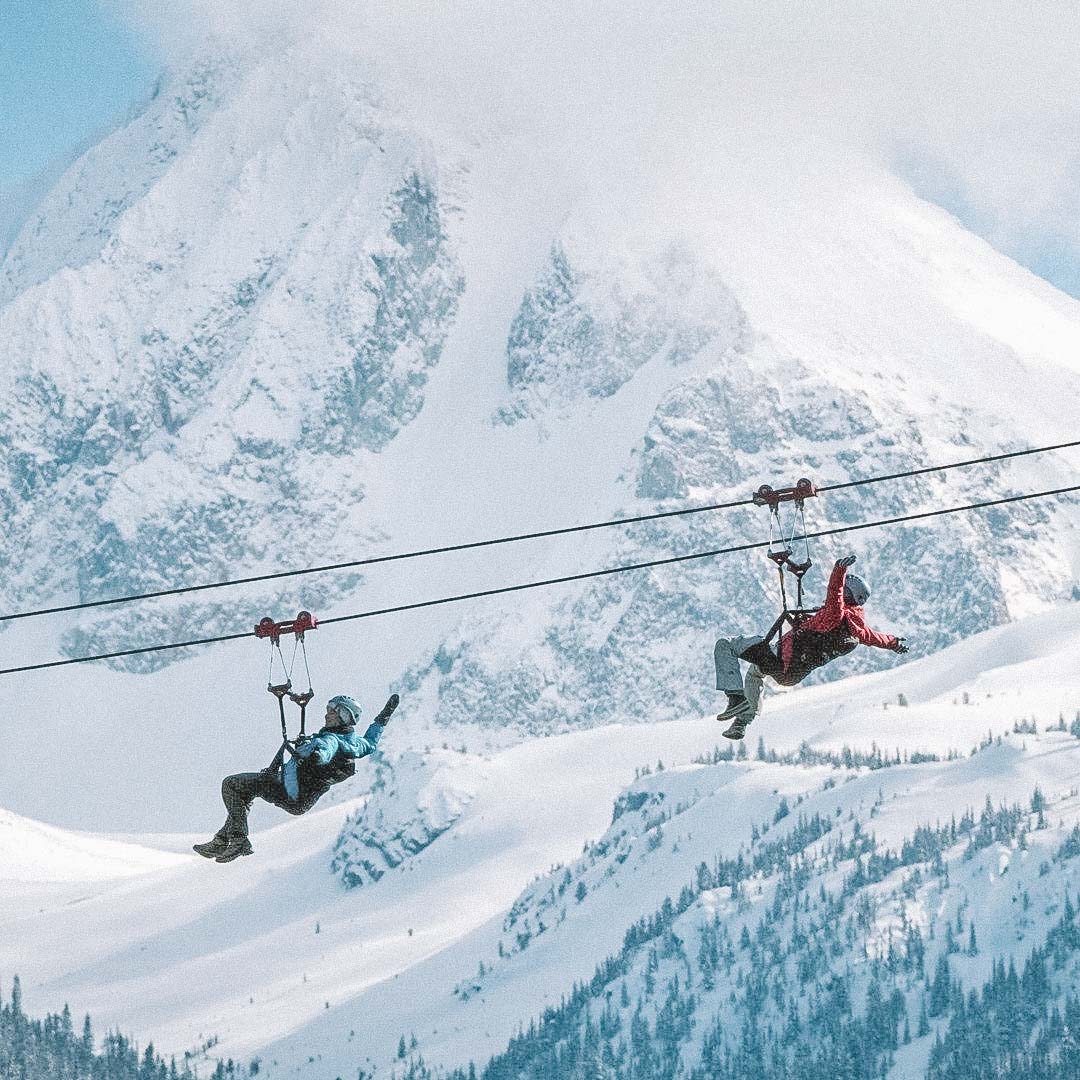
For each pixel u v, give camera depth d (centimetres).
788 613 4919
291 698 4784
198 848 4675
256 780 4706
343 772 4700
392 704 4816
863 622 4897
